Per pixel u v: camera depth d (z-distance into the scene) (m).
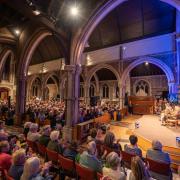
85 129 8.60
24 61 11.95
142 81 22.52
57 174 4.07
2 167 3.08
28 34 11.48
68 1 8.36
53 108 12.56
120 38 17.56
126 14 15.72
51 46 22.86
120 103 17.17
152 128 8.95
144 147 6.87
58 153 3.95
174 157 5.37
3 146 3.54
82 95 25.45
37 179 2.44
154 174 3.68
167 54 14.66
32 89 29.67
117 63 17.69
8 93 26.42
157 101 16.53
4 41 11.82
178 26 13.13
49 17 7.76
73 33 8.77
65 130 8.46
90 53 20.05
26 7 6.72
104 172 2.76
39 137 4.93
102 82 25.23
